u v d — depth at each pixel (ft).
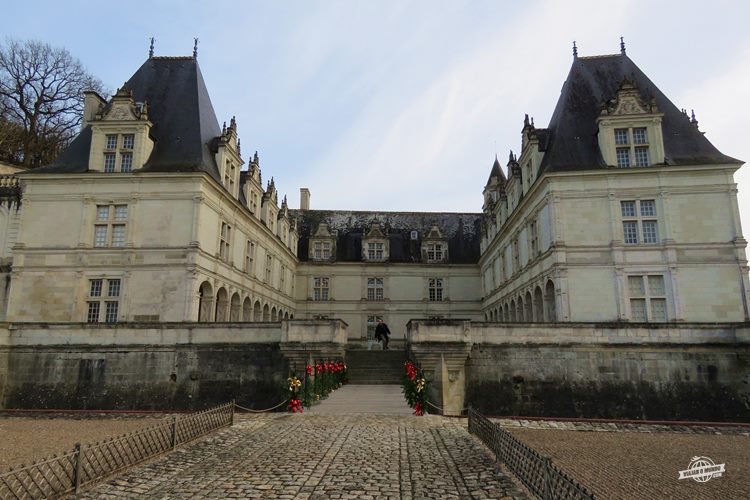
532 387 66.33
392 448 38.42
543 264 85.35
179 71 99.60
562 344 67.26
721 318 76.59
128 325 71.46
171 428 37.96
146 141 86.28
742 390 65.05
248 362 69.62
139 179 84.07
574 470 34.58
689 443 46.75
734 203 79.05
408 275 148.36
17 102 127.54
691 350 66.54
